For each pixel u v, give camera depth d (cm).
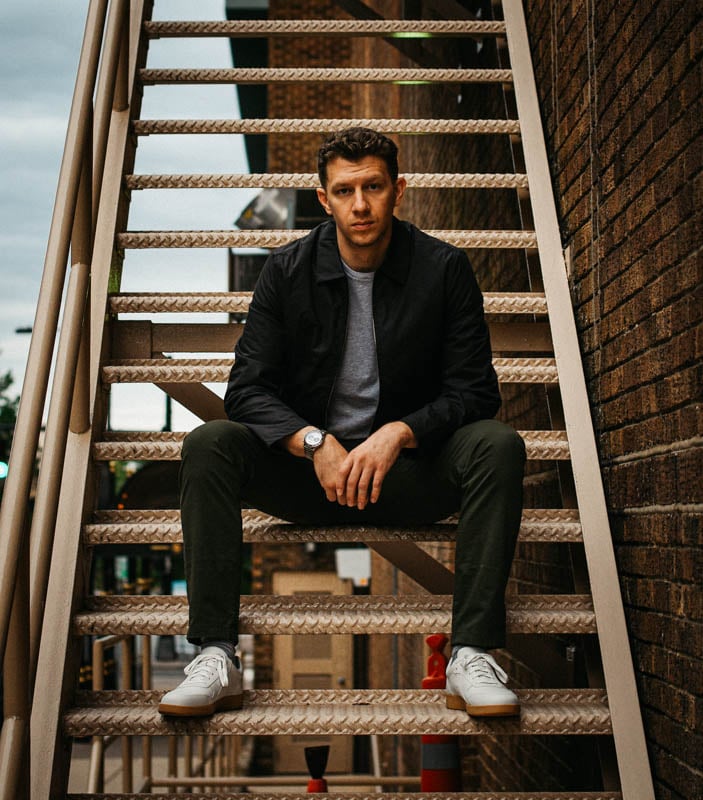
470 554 225
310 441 232
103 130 288
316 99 1389
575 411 286
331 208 244
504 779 433
